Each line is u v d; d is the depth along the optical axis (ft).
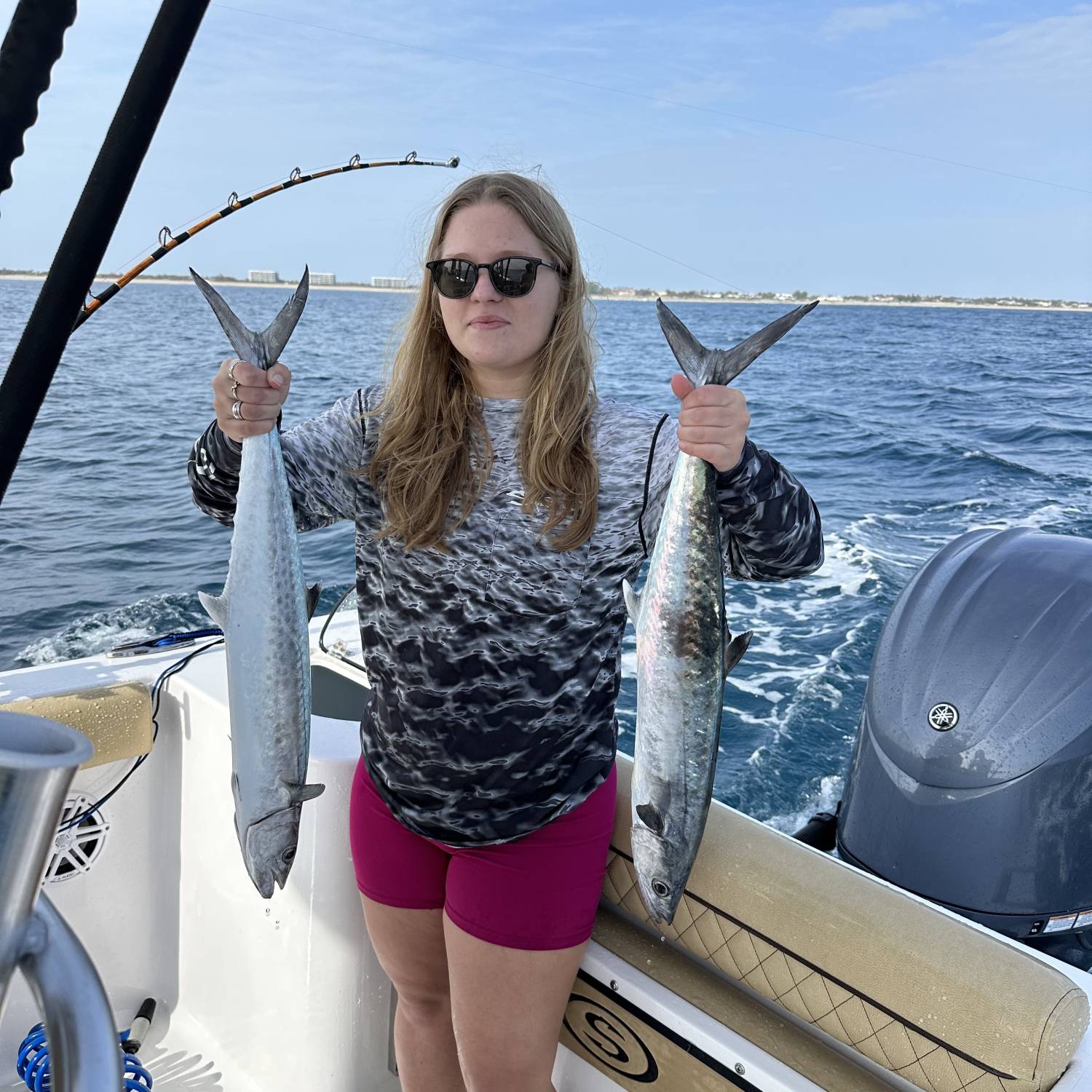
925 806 7.29
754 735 13.89
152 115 2.63
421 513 5.51
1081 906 7.11
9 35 2.31
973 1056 4.89
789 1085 5.34
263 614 5.19
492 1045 5.71
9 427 2.63
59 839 8.05
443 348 5.72
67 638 19.72
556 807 5.53
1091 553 7.95
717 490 5.15
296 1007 7.41
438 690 5.56
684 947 6.25
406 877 5.86
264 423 5.11
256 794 5.30
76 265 2.62
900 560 22.62
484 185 5.47
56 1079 1.96
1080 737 6.96
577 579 5.50
